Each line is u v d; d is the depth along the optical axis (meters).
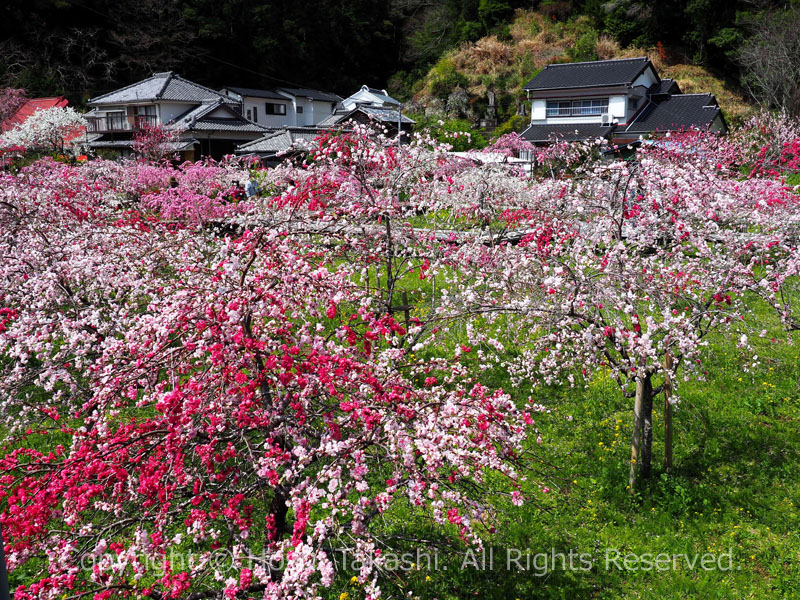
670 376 5.51
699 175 6.85
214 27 51.88
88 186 11.87
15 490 3.39
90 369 4.60
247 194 17.44
